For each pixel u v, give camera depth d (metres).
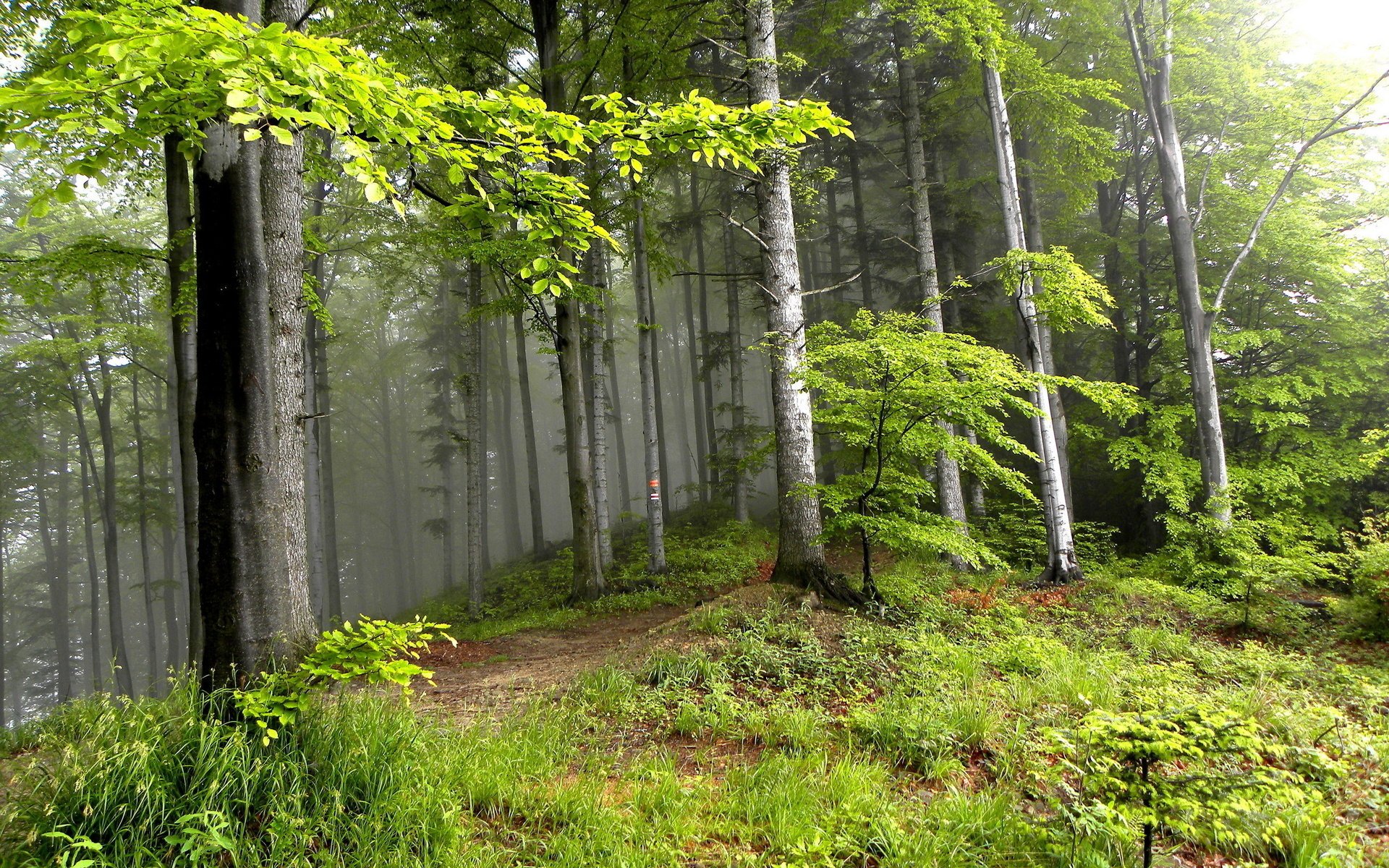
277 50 2.69
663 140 4.00
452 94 3.36
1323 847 3.41
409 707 4.39
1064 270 9.46
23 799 3.18
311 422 14.16
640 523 25.03
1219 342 13.12
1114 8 12.84
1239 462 13.72
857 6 11.66
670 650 6.94
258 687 3.79
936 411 7.97
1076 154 12.58
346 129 3.01
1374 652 6.98
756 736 5.16
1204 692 5.82
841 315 19.92
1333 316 13.50
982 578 11.41
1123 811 3.13
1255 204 13.34
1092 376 17.98
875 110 19.50
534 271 4.32
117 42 2.50
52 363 19.28
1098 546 13.39
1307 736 4.59
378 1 10.23
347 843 3.39
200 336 3.96
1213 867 3.40
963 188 15.73
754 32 9.34
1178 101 12.15
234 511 3.91
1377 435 9.94
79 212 17.75
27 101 2.69
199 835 3.00
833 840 3.55
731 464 19.36
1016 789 4.10
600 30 13.34
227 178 3.93
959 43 12.00
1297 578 8.66
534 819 3.84
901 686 5.78
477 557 14.99
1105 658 6.60
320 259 20.25
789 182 9.74
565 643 9.78
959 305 16.66
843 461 12.14
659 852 3.49
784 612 7.85
